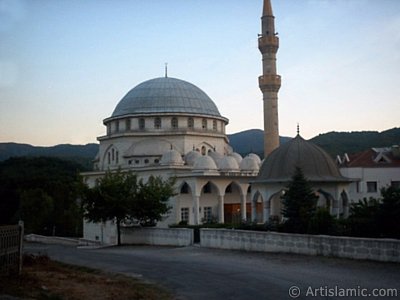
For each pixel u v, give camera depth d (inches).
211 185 2701.8
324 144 5580.7
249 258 973.8
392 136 5310.0
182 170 2522.1
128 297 589.3
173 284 690.2
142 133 2849.4
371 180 2632.9
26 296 550.0
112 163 2965.1
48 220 3380.9
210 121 3019.2
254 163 2687.0
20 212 3353.8
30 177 4271.7
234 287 651.5
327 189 1731.1
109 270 863.7
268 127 2728.8
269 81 2714.1
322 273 732.0
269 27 2758.4
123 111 3004.4
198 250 1221.1
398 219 1007.0
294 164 1753.2
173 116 2908.5
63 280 697.6
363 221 1053.8
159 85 3085.6
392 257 797.2
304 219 1240.8
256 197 1893.5
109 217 1675.7
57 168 5137.8
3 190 3442.4
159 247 1451.8
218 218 2596.0
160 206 1707.7
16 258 693.3
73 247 1713.8
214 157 2758.4
